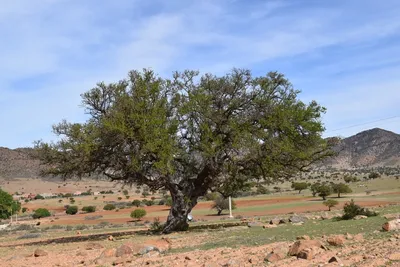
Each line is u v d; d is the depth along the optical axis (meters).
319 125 26.47
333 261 10.63
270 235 20.02
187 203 28.98
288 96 28.02
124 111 25.31
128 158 26.62
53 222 63.09
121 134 24.77
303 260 11.48
